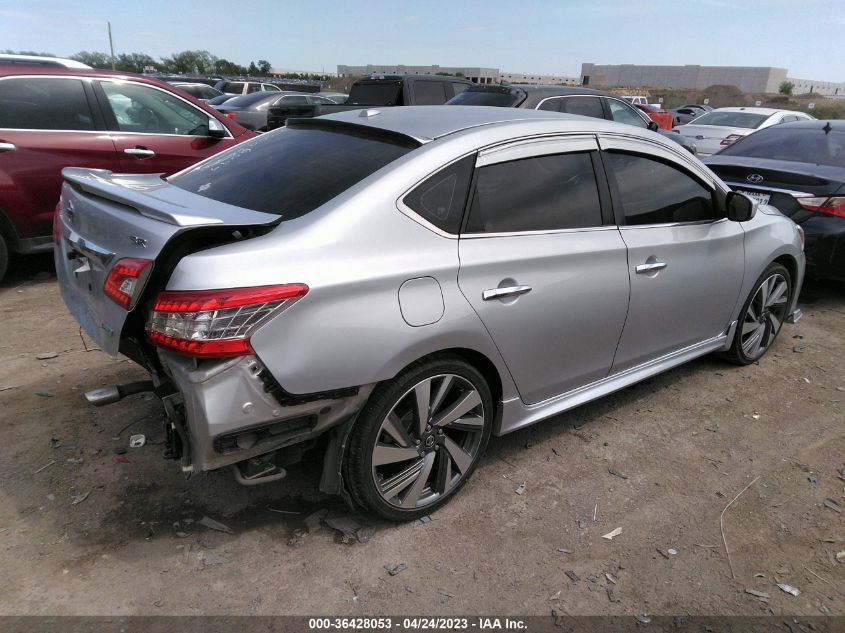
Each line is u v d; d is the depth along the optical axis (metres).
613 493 3.03
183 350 2.07
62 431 3.25
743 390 4.14
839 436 3.62
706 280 3.76
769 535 2.79
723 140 12.81
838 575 2.58
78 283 2.65
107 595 2.29
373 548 2.60
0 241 5.23
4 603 2.23
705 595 2.45
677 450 3.42
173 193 2.67
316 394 2.26
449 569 2.51
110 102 5.68
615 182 3.27
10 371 3.86
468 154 2.70
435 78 11.40
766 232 4.21
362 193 2.44
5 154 5.12
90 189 2.55
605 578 2.51
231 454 2.22
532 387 3.03
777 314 4.64
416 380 2.55
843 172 5.69
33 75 5.31
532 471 3.17
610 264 3.16
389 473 2.77
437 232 2.56
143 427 3.33
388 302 2.37
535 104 8.25
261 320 2.11
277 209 2.50
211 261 2.12
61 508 2.71
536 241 2.87
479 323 2.64
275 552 2.54
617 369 3.47
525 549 2.64
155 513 2.72
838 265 5.48
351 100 12.09
